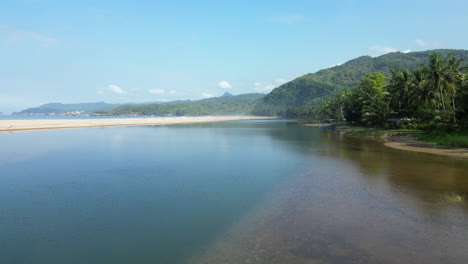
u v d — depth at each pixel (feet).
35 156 115.14
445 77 185.16
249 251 35.22
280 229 41.45
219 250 35.76
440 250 34.19
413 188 61.72
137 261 33.68
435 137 154.51
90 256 35.06
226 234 40.42
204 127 365.81
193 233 41.09
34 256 35.24
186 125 424.46
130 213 49.57
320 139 187.52
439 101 198.08
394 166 87.56
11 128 262.26
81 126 334.65
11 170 87.10
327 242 36.88
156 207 52.49
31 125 298.35
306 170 83.25
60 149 136.98
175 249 36.40
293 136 215.31
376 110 236.84
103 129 301.43
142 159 107.04
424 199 53.72
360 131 223.30
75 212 50.26
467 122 155.94
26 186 68.08
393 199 53.98
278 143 162.20
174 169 87.56
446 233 38.81
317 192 59.98
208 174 80.02
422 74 202.18
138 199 57.47
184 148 140.87
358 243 36.37
